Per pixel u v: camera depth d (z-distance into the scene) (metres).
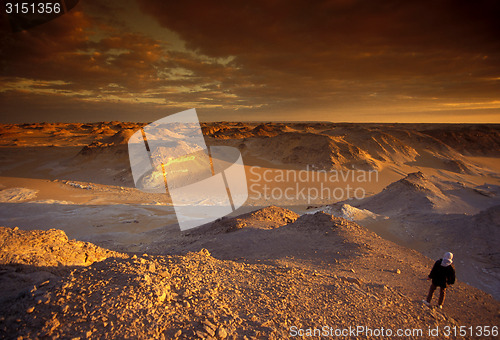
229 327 3.54
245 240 14.09
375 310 5.36
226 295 4.54
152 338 2.96
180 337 3.10
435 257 17.42
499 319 6.74
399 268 9.63
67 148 113.44
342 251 11.27
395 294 6.66
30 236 6.97
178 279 4.53
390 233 21.61
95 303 3.35
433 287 6.64
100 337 2.81
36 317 3.02
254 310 4.24
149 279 4.07
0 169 77.38
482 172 102.19
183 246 16.52
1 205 42.47
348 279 6.84
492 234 18.11
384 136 117.81
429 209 31.45
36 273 5.51
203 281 4.80
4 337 2.74
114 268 4.31
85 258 7.02
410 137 130.25
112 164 79.50
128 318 3.16
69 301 3.35
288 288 5.52
